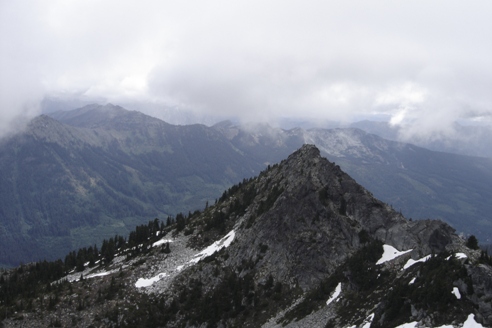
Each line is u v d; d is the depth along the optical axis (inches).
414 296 3796.8
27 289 6599.4
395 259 5000.0
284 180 7613.2
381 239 5639.8
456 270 3809.1
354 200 6373.0
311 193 6648.6
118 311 5654.5
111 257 7795.3
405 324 3631.9
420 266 4458.7
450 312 3496.6
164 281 6264.8
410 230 5369.1
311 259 5767.7
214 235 7583.7
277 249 6146.7
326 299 4968.0
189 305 5708.7
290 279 5659.5
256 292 5644.7
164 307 5738.2
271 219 6609.3
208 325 5315.0
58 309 5698.8
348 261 5413.4
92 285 6314.0
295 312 5019.7
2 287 6845.5
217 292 5762.8
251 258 6225.4
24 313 5570.9
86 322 5497.1
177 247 7436.0
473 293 3540.8
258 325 5123.0
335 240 5935.0
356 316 4301.2
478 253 4338.1
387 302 4023.1
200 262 6540.4
